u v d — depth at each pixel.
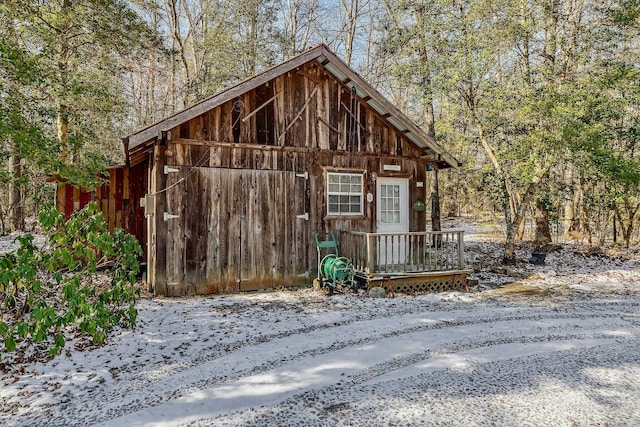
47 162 7.61
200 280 7.71
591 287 8.52
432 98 11.38
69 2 10.84
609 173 10.66
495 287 8.54
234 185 8.03
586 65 10.32
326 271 7.94
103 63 11.78
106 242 4.70
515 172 10.45
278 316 6.11
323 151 8.84
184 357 4.47
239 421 3.18
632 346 4.88
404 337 5.16
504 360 4.43
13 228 15.62
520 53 11.28
